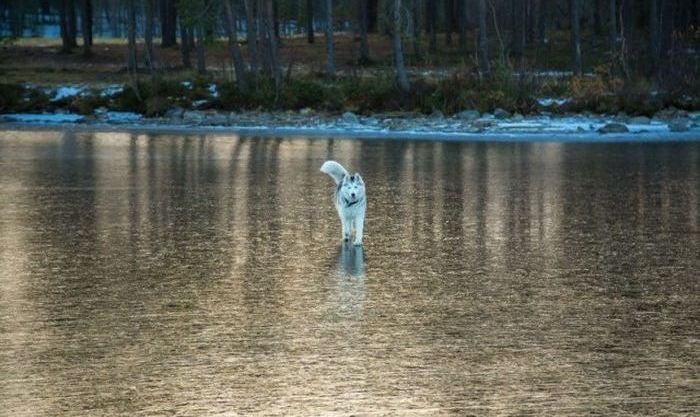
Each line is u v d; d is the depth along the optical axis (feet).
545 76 173.37
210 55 241.76
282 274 49.16
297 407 30.25
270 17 173.17
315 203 73.20
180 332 38.55
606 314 41.55
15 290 45.65
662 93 162.20
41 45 274.77
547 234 60.39
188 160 105.50
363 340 37.45
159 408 30.17
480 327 39.40
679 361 34.86
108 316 41.01
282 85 170.19
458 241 58.13
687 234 60.49
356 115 162.61
